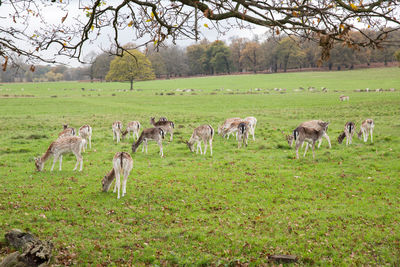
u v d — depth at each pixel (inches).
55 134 917.2
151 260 265.6
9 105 1807.3
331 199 402.3
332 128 955.3
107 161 614.2
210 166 566.9
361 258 261.0
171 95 2477.9
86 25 216.8
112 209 371.9
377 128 904.9
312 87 2699.3
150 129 667.4
